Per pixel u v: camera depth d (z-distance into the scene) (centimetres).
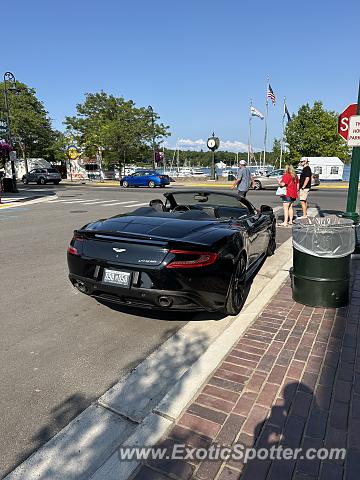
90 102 4278
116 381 290
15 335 367
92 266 365
